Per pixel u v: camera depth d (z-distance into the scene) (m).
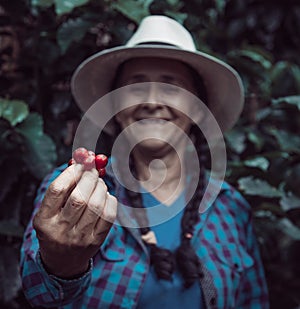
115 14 1.56
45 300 0.92
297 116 1.92
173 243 1.09
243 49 1.84
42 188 1.12
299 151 1.70
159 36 1.21
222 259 1.13
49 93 1.64
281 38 2.29
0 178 1.45
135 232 1.06
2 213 1.51
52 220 0.77
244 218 1.27
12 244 1.53
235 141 1.72
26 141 1.42
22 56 1.62
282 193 1.57
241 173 1.55
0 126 1.41
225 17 2.22
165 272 1.04
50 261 0.83
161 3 1.64
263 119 1.84
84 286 0.91
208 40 1.96
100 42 1.64
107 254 1.05
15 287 1.43
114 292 1.04
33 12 1.62
